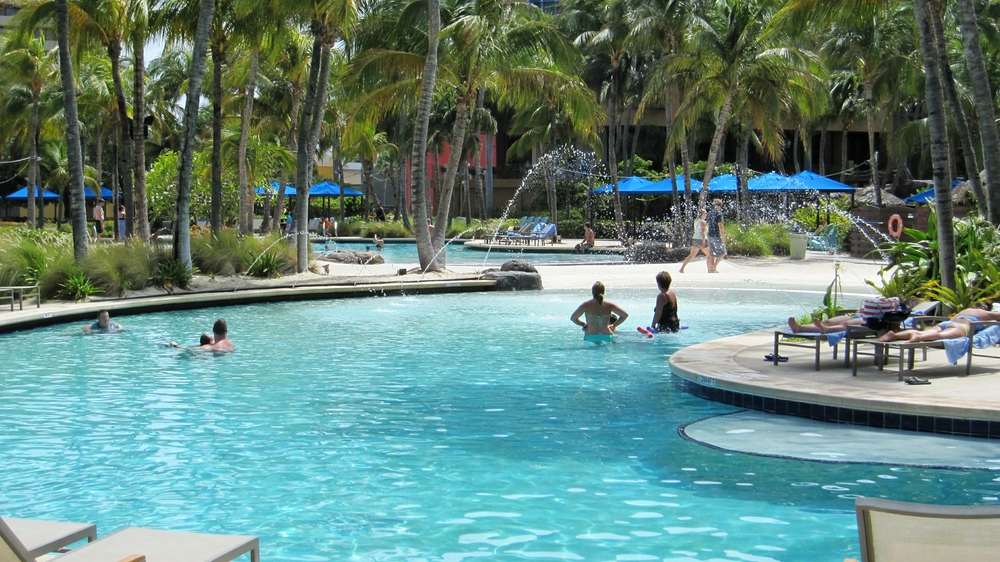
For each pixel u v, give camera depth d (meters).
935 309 10.27
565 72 24.27
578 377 10.02
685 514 5.38
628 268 25.22
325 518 5.38
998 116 38.31
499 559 4.71
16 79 39.97
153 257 19.02
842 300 18.09
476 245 40.84
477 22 20.97
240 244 22.20
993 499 5.55
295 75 32.59
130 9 22.52
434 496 5.77
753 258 28.84
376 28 23.39
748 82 30.62
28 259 17.02
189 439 7.30
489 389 9.34
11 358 11.48
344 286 19.47
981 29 34.66
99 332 13.85
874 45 34.78
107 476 6.27
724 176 40.72
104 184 62.09
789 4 16.14
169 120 52.97
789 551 4.78
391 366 10.80
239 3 21.34
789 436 7.14
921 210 28.91
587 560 4.68
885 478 6.01
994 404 7.00
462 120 23.34
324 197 61.22
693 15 30.42
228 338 13.30
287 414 8.20
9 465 6.55
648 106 52.25
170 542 3.73
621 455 6.71
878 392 7.61
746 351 10.20
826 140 59.97
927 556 3.11
